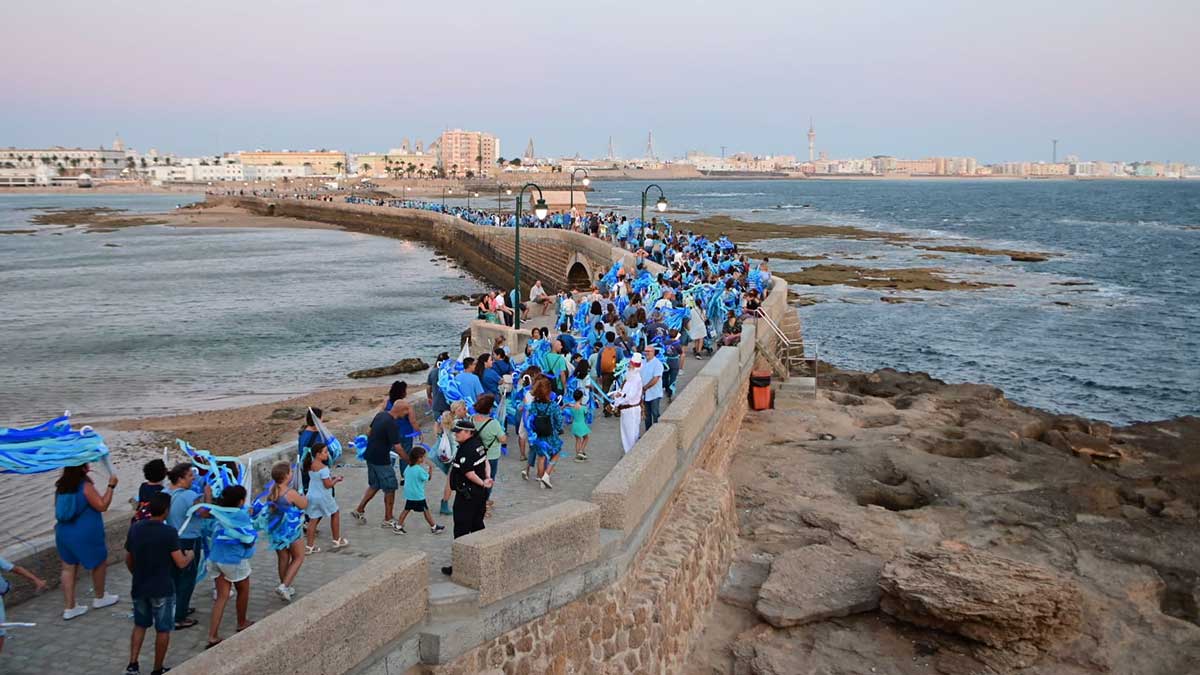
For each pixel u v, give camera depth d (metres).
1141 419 31.28
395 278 70.56
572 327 24.19
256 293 61.66
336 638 7.45
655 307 23.05
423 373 36.41
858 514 16.66
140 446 24.42
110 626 8.95
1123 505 17.98
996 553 15.41
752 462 19.59
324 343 43.81
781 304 30.17
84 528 9.05
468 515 9.98
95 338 44.56
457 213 111.31
